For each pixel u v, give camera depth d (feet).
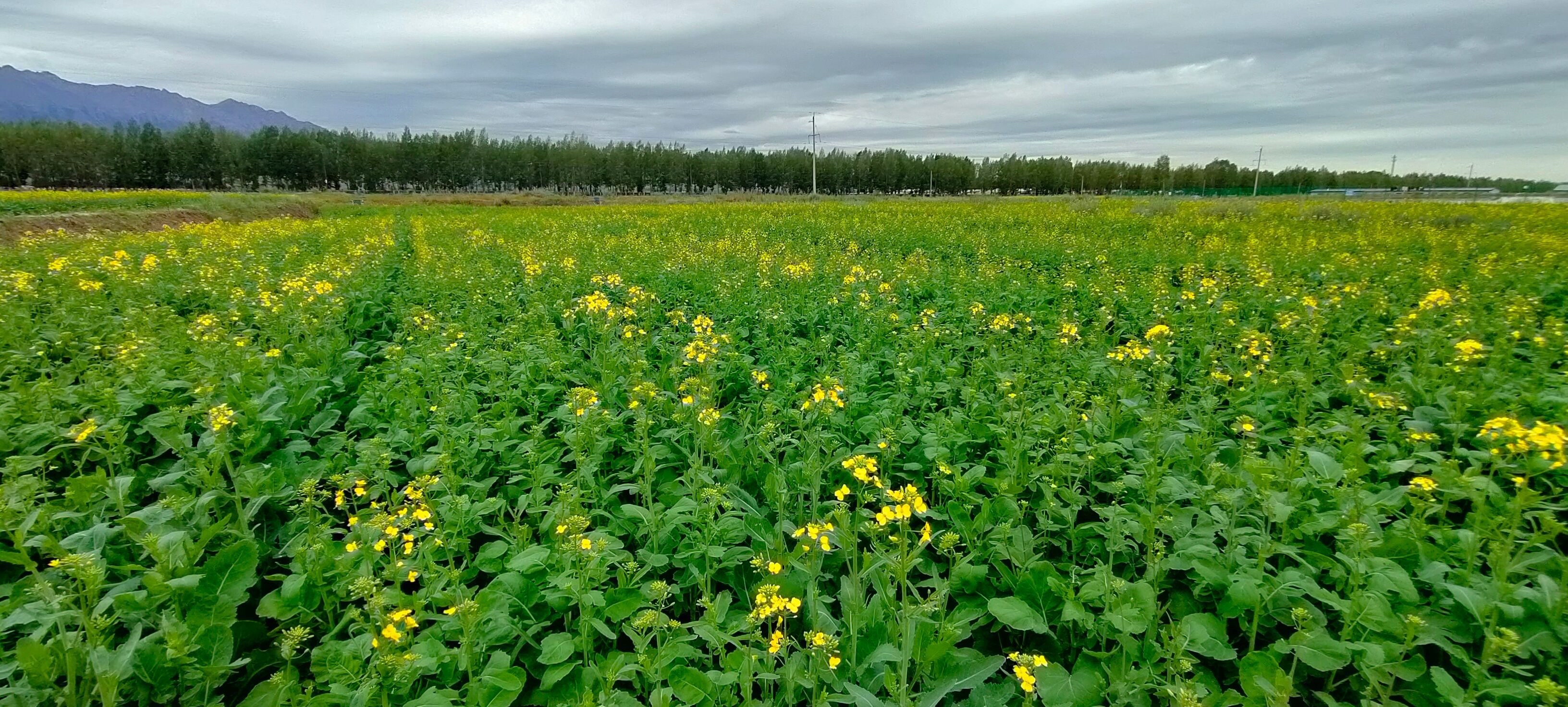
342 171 342.85
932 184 391.86
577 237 75.31
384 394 23.35
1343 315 35.45
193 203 138.82
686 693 11.66
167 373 23.75
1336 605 12.89
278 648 13.80
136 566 13.57
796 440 19.19
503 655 12.49
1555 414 21.04
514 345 28.02
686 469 19.66
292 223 101.24
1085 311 40.14
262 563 16.06
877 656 12.37
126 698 11.56
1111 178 398.21
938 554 17.46
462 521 15.51
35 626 12.74
